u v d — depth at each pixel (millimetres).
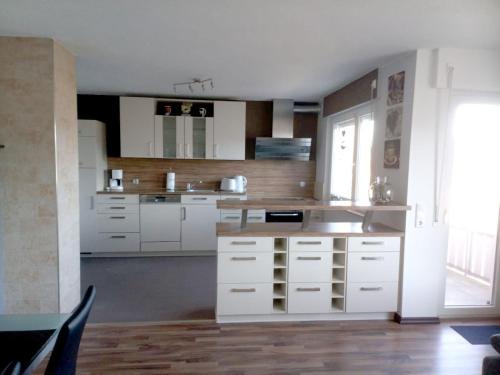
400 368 2387
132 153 5031
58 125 2773
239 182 5445
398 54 2992
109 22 2373
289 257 2943
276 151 5250
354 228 3143
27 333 1511
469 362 2480
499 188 3189
